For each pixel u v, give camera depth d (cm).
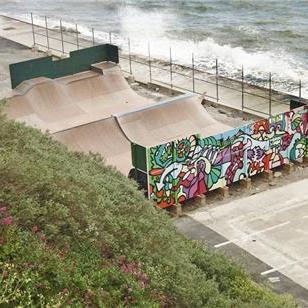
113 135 2878
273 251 2378
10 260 1105
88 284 1147
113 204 1498
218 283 1595
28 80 3600
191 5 7512
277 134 2945
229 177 2830
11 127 1797
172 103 3141
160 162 2602
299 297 2098
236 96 4019
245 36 6106
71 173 1529
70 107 3444
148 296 1220
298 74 4894
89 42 5725
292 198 2769
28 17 7512
